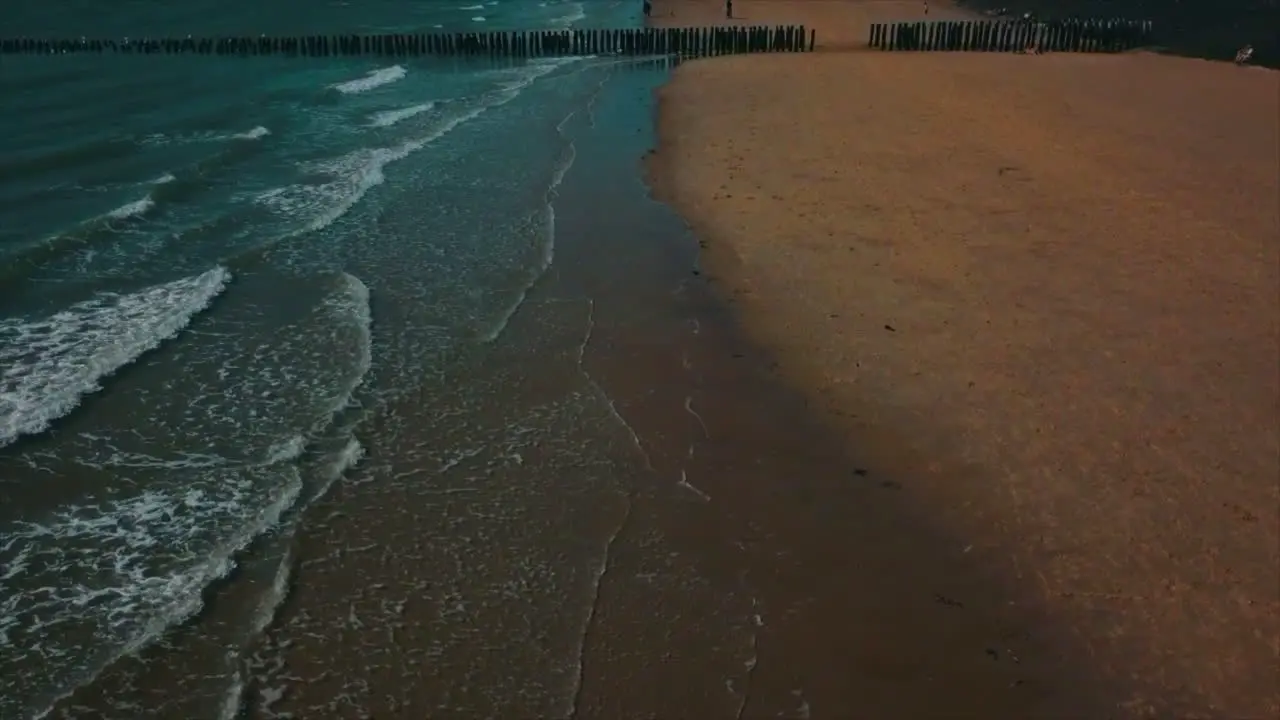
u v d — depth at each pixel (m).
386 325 13.38
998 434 10.61
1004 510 9.43
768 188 18.64
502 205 18.14
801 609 8.29
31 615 8.20
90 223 16.12
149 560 8.85
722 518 9.46
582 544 9.11
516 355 12.58
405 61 34.25
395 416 11.21
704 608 8.30
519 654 7.84
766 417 11.12
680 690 7.46
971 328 12.91
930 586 8.53
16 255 14.72
